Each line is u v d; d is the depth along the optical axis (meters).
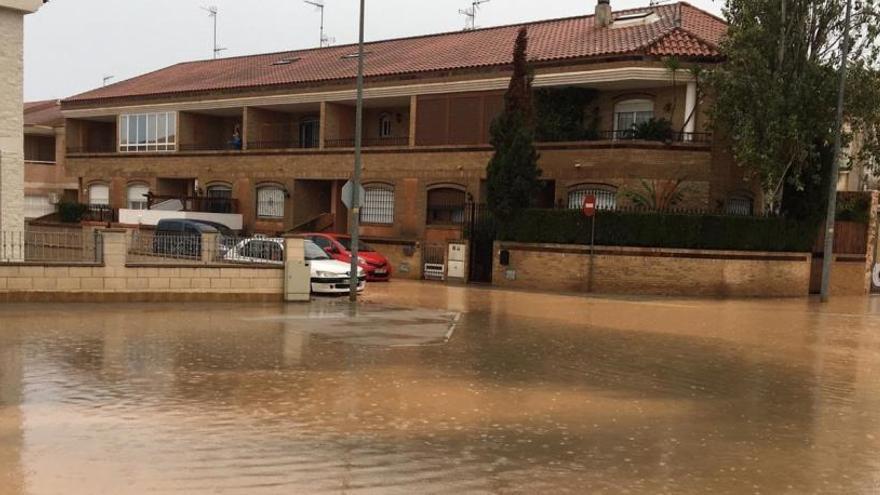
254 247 19.22
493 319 17.14
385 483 6.10
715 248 23.94
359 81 19.70
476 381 10.28
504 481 6.26
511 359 12.09
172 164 40.16
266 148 37.47
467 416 8.37
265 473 6.23
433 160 31.06
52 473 6.07
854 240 28.05
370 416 8.21
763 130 23.81
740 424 8.48
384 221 32.75
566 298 22.30
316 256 22.31
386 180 32.44
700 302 22.14
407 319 16.55
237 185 37.53
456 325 15.98
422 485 6.09
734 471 6.75
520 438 7.57
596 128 28.42
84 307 16.42
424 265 28.61
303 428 7.63
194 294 18.17
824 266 23.83
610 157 26.00
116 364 10.51
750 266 24.28
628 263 24.05
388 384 9.88
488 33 36.06
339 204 35.31
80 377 9.61
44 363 10.42
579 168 26.72
